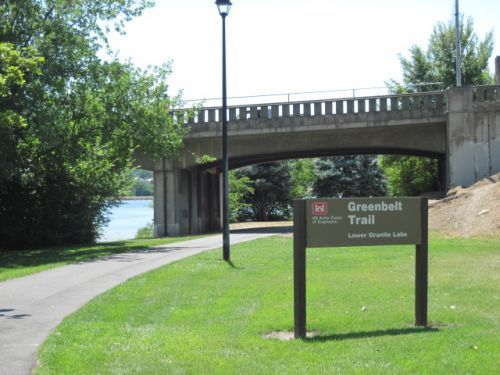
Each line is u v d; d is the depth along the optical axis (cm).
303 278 841
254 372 655
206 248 2306
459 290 1170
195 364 692
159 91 2977
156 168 4106
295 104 3762
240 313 1002
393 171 5403
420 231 885
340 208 860
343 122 3688
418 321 887
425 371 637
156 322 950
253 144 3975
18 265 1986
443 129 3709
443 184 4000
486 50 5522
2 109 2320
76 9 2669
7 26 2453
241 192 5888
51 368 675
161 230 4094
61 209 3222
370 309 1009
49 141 2470
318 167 6225
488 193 2616
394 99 3647
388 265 1573
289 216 6612
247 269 1573
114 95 2806
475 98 3512
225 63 1858
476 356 690
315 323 912
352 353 725
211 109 3900
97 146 3069
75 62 2672
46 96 2548
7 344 806
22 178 3023
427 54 5619
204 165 4244
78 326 904
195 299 1145
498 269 1468
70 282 1426
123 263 1823
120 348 764
